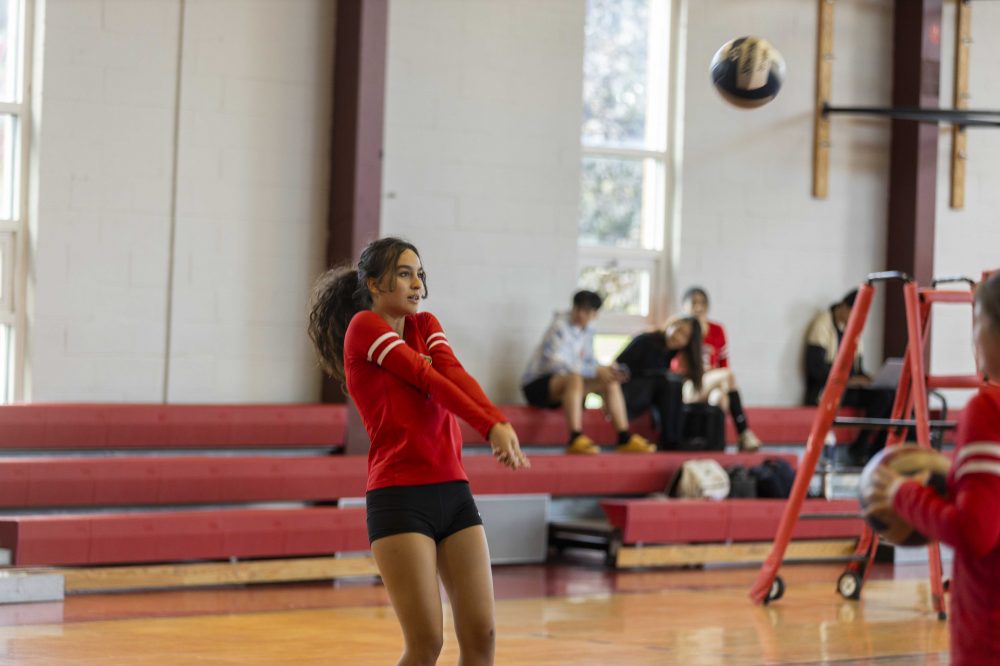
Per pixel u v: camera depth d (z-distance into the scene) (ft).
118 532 41.42
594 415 55.72
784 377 62.28
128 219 49.21
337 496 47.65
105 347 48.91
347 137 51.24
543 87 56.70
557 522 53.01
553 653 32.22
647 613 39.32
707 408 55.77
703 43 60.44
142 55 49.29
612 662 31.22
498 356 55.93
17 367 48.01
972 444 13.46
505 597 41.96
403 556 19.69
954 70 65.46
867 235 64.08
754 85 38.29
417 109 54.34
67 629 33.73
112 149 48.88
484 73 55.52
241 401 51.26
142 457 45.39
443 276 54.85
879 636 35.99
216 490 45.73
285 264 52.01
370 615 37.60
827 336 61.77
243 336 51.26
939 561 39.86
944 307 65.10
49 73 47.73
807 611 40.47
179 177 50.01
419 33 54.29
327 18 52.47
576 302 54.03
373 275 21.07
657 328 59.67
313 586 43.73
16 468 42.80
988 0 65.87
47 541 40.42
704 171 60.49
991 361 13.84
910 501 13.71
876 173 64.03
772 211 61.93
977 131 65.72
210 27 50.42
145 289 49.57
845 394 59.52
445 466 20.27
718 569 50.75
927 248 63.36
